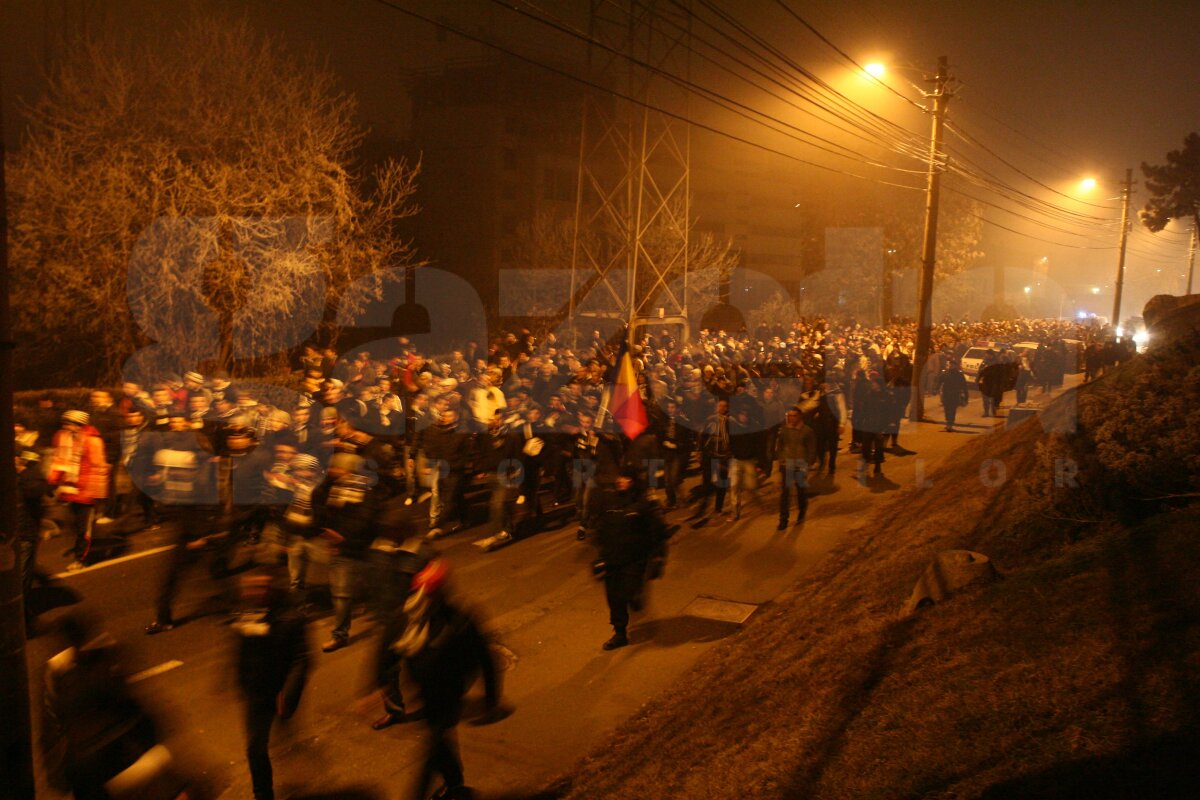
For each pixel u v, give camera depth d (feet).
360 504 25.53
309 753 20.67
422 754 20.61
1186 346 29.12
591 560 36.32
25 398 51.60
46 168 57.82
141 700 14.70
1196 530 20.92
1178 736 13.30
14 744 14.02
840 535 40.11
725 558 36.76
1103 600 18.94
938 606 22.84
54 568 33.94
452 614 17.74
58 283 58.29
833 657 22.22
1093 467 26.96
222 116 65.92
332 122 71.67
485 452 38.75
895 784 14.96
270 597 17.90
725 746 18.99
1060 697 15.70
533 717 22.54
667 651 26.91
